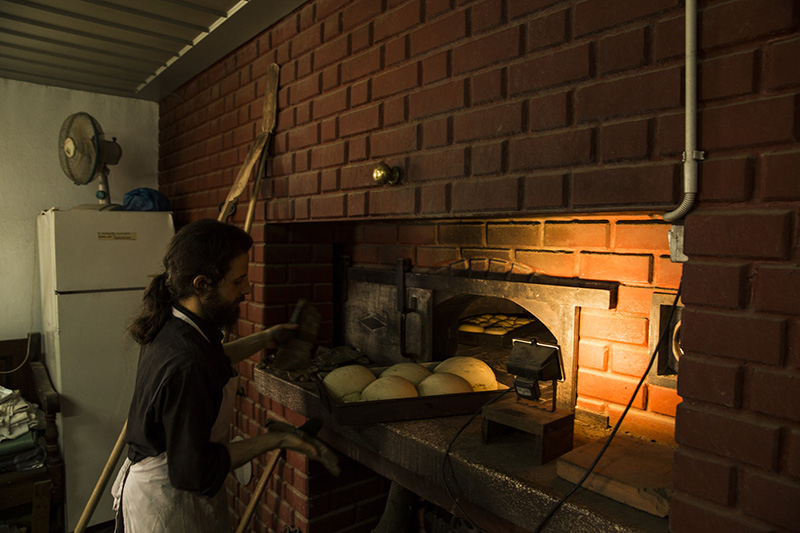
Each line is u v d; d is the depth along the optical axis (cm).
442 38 139
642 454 117
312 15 190
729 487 87
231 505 262
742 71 86
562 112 113
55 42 238
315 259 235
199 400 115
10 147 297
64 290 257
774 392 83
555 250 153
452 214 138
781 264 82
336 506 212
